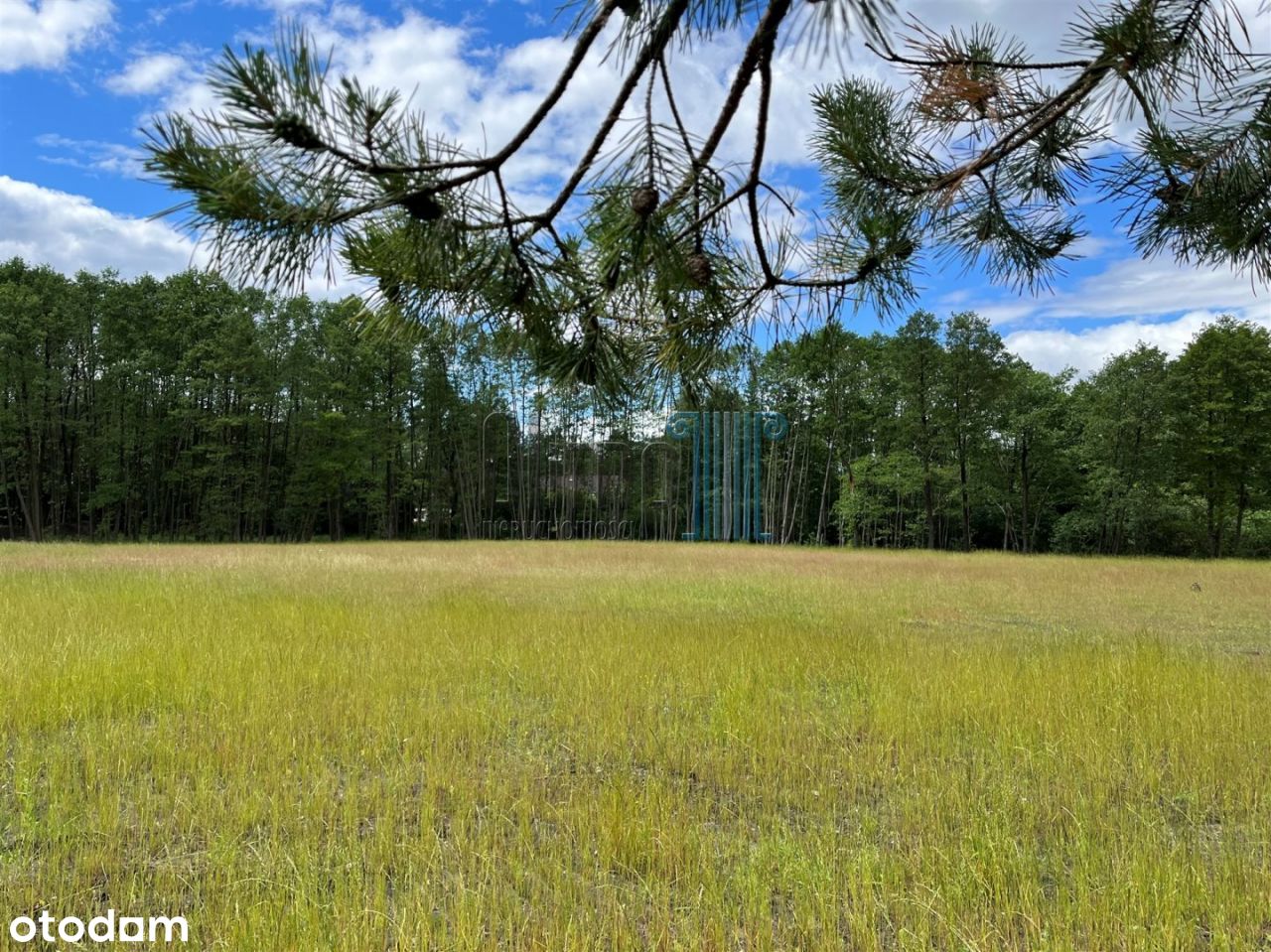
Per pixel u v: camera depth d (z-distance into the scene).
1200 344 34.34
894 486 39.53
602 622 9.80
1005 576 20.02
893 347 38.25
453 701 5.88
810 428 43.00
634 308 2.03
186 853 3.43
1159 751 4.84
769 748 4.85
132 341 36.50
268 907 2.81
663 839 3.48
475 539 43.34
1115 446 35.94
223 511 37.31
